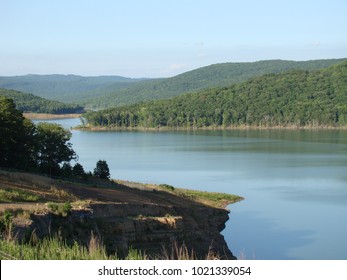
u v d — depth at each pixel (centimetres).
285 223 6656
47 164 7388
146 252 4044
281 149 17250
